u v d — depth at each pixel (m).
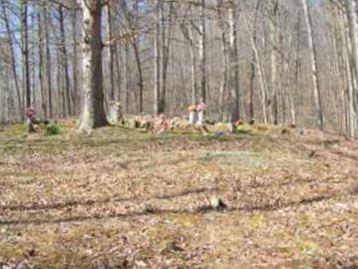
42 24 41.00
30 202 11.72
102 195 12.32
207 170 14.32
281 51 40.50
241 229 9.94
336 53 44.19
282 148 18.41
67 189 12.77
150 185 13.12
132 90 56.84
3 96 57.41
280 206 11.73
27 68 33.38
